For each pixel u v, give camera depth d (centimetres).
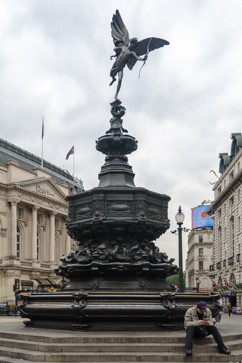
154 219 1109
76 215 1120
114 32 1315
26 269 6025
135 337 814
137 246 1051
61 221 7219
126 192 1059
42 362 745
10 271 5750
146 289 1009
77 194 1106
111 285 1009
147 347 784
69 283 1081
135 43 1246
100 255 1030
